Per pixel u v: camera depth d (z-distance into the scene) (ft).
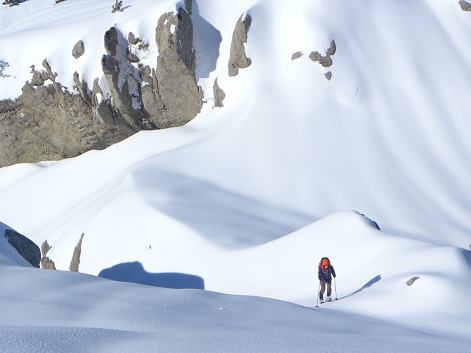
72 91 190.70
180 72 177.88
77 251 129.70
